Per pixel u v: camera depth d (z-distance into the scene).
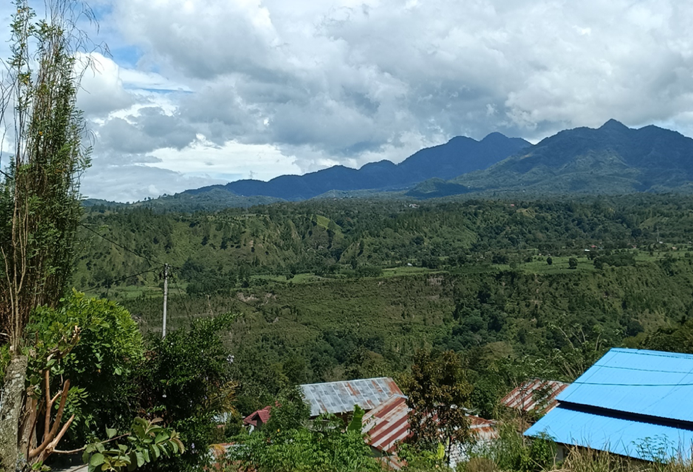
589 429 10.26
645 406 10.57
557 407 11.52
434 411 15.81
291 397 26.28
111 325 7.54
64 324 5.67
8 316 5.38
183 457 8.90
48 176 5.69
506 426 10.93
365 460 8.58
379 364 50.03
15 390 3.86
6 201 5.56
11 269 5.43
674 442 9.16
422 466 9.27
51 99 5.69
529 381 20.45
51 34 5.75
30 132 5.59
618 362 12.70
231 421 19.11
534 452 7.91
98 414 8.45
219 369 9.64
